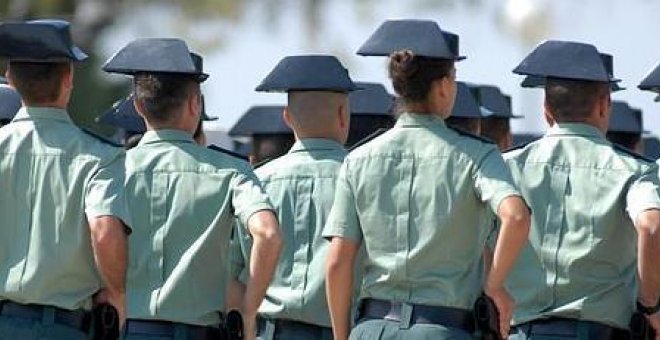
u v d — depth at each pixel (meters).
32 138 23.56
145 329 24.03
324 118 26.48
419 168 23.59
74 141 23.52
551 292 24.88
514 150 25.38
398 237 23.62
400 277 23.56
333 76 26.53
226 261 24.17
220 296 24.11
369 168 23.80
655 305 24.47
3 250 23.52
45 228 23.41
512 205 23.08
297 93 26.52
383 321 23.59
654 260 24.22
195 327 24.03
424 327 23.41
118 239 23.05
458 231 23.47
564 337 24.91
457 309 23.42
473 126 27.70
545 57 25.20
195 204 24.03
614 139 31.77
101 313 23.52
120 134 29.53
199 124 26.48
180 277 23.94
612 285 24.81
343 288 24.03
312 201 26.36
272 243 23.62
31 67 23.58
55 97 23.69
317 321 26.25
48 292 23.36
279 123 30.17
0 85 27.41
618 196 24.69
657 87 26.19
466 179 23.42
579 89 25.03
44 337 23.34
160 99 24.17
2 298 23.53
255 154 30.30
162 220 24.06
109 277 23.16
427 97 23.73
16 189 23.52
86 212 23.23
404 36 23.86
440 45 23.69
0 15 67.50
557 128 25.16
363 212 23.81
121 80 63.47
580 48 25.20
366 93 29.14
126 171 24.11
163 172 24.14
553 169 25.03
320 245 26.27
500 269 23.16
